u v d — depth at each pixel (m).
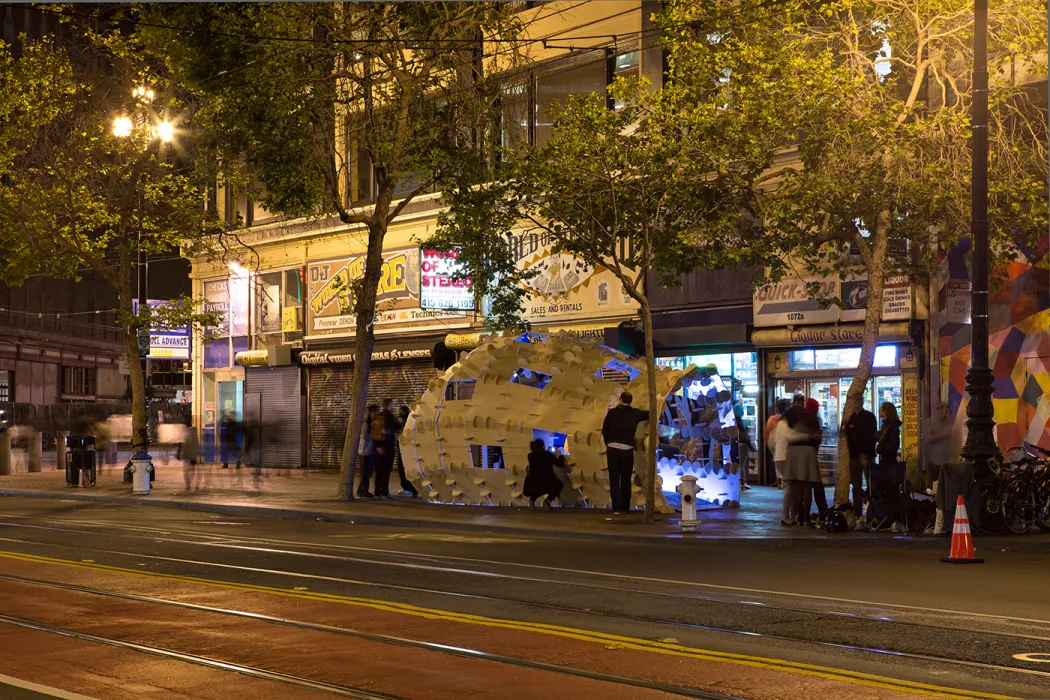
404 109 23.69
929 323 23.55
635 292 19.72
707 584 12.55
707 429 22.23
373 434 25.30
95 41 29.05
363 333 24.89
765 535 17.25
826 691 7.58
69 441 30.42
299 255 38.38
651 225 22.14
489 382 23.44
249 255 40.19
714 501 22.38
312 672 8.28
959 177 18.66
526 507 22.64
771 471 26.70
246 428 33.38
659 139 19.81
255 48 22.50
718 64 19.69
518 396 23.00
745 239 20.66
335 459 37.09
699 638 9.44
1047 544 15.93
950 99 22.22
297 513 22.34
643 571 13.72
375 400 35.91
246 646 9.22
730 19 19.81
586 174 20.30
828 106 18.61
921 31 18.66
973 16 18.61
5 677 8.13
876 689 7.62
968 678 7.97
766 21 19.58
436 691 7.68
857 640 9.31
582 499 22.27
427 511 22.02
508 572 13.63
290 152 23.20
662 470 21.62
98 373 81.00
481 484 23.33
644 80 20.39
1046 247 21.73
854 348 25.12
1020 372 22.09
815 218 19.20
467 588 12.27
